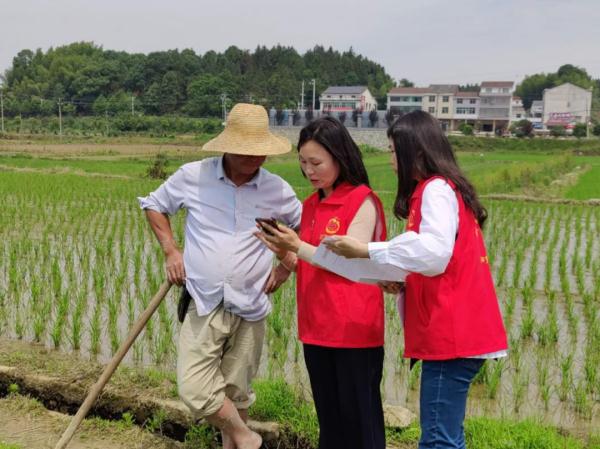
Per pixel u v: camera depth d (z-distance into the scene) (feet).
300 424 13.14
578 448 12.66
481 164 138.00
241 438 11.79
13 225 41.52
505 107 319.06
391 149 9.89
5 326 21.44
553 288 28.99
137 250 31.24
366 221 10.35
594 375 17.54
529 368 19.11
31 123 302.25
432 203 9.02
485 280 9.47
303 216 11.27
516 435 12.71
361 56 495.41
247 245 11.51
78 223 42.09
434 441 9.51
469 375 9.41
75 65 412.57
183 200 11.78
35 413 14.15
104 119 310.04
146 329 21.03
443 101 325.62
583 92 353.92
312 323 10.70
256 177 11.59
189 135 270.05
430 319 9.32
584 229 47.21
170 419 13.79
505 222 47.78
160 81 375.45
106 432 13.55
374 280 9.64
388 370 18.84
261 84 371.76
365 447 10.61
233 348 11.91
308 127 10.42
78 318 21.29
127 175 92.53
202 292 11.37
